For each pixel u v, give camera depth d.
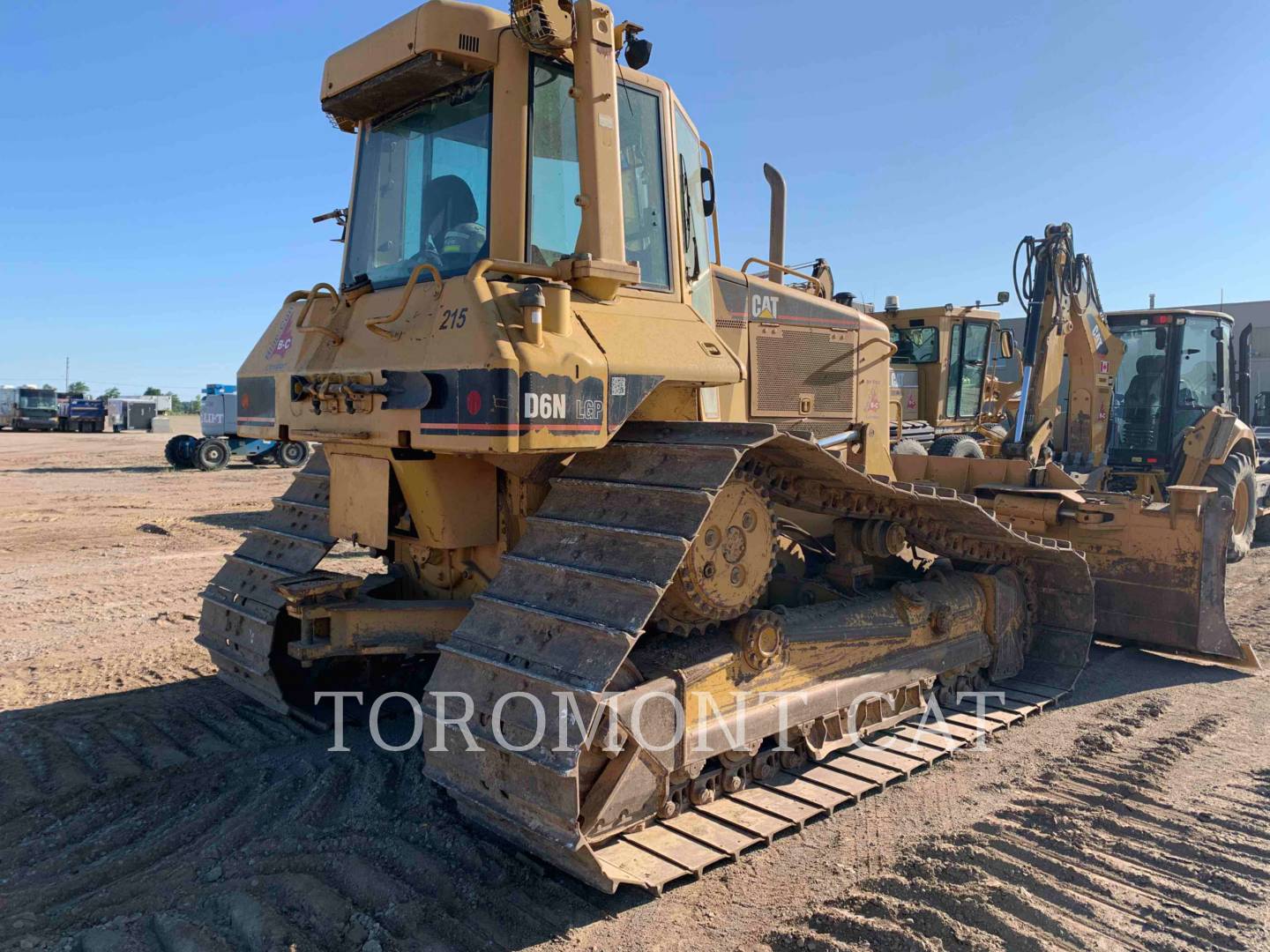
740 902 3.30
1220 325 11.15
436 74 3.90
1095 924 3.18
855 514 4.81
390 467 4.14
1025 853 3.69
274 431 4.75
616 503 3.49
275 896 3.23
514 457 3.86
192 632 6.96
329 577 4.47
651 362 3.76
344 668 5.17
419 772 4.32
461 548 4.36
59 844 3.63
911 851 3.70
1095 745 4.91
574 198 3.74
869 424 5.79
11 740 4.66
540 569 3.47
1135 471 11.03
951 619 5.20
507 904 3.23
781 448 3.77
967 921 3.18
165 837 3.65
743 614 4.01
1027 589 6.04
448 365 3.40
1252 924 3.19
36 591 8.45
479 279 3.49
